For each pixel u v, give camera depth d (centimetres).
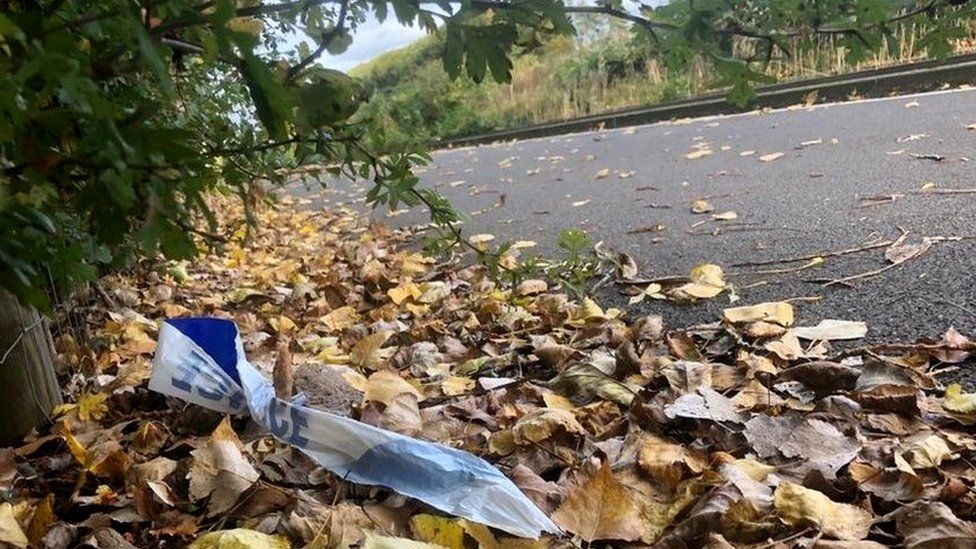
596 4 95
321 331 261
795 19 101
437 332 240
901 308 211
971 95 566
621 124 1023
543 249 364
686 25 92
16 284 77
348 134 128
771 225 326
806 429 143
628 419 155
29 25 60
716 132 666
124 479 145
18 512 131
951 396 154
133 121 68
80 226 146
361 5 89
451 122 1440
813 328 205
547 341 216
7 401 172
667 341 203
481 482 126
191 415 169
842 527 114
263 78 70
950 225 277
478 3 91
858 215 314
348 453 137
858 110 610
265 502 131
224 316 270
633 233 359
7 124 61
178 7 68
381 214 566
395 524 122
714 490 121
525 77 1487
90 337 234
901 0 100
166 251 76
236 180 139
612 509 119
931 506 112
